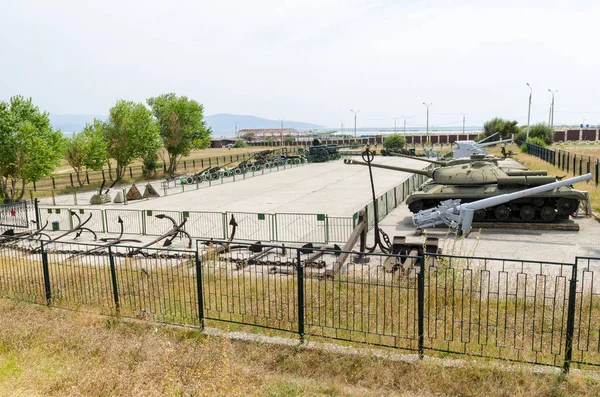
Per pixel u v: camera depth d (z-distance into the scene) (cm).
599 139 9856
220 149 11000
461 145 4353
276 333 863
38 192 3681
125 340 836
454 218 1867
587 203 2069
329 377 718
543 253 1536
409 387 682
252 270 1345
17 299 1071
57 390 671
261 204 2772
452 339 745
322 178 4184
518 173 2144
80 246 1806
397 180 3916
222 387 639
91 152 3906
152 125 4419
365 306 971
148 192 3234
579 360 738
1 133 3097
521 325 863
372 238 1852
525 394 645
